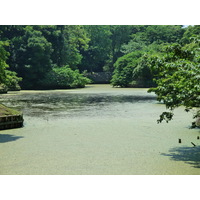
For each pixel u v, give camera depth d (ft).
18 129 51.60
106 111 76.23
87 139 43.11
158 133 47.24
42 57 185.57
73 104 93.35
